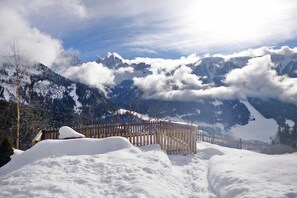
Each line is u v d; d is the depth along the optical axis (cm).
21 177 1173
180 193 1122
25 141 3409
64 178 1147
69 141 1569
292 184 976
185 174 1409
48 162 1319
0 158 1538
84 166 1282
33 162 1355
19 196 1002
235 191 998
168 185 1177
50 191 1028
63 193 1016
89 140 1591
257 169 1183
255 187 980
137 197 980
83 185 1095
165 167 1372
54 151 1506
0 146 1568
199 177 1332
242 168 1232
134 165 1304
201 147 1978
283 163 1214
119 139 1627
